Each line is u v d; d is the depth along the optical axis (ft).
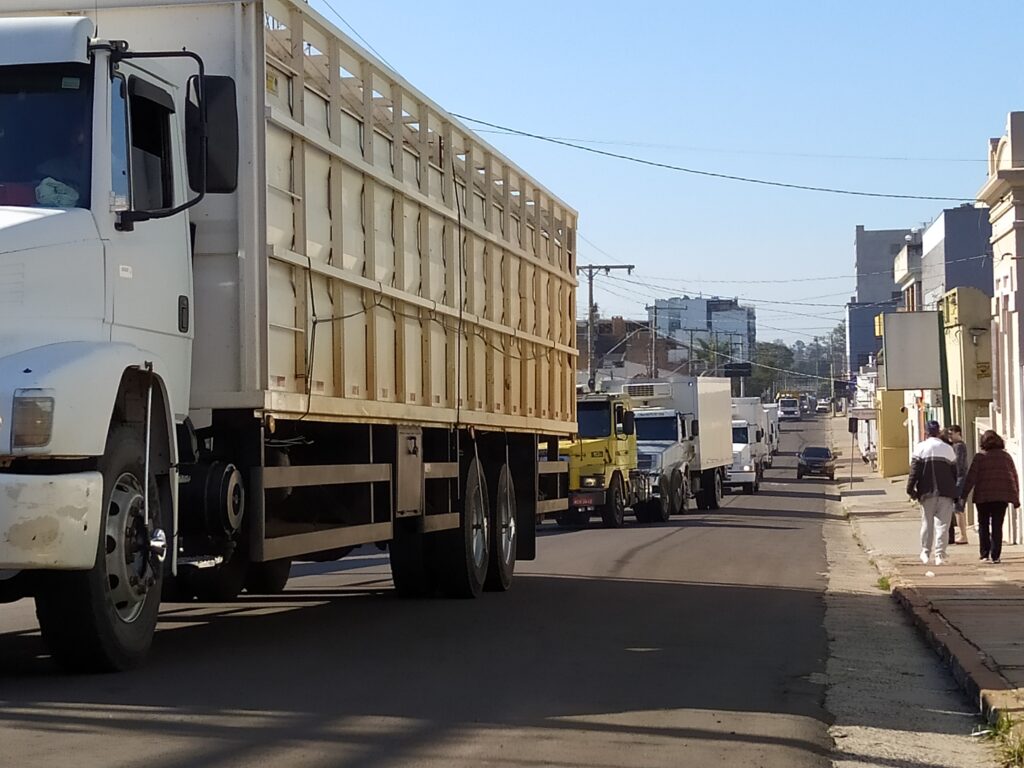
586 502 104.01
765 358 528.63
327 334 35.50
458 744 23.16
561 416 61.67
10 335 25.86
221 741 22.56
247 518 31.73
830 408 528.22
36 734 22.58
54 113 27.86
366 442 39.14
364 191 38.17
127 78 28.76
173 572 29.53
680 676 31.45
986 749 25.94
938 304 124.67
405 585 48.24
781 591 55.01
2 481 24.71
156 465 29.14
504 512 52.42
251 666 30.76
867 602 53.11
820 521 120.57
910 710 29.86
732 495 177.99
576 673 31.22
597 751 23.07
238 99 31.27
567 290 63.16
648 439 126.52
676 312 540.52
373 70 38.83
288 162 33.17
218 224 31.48
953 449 75.00
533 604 46.96
